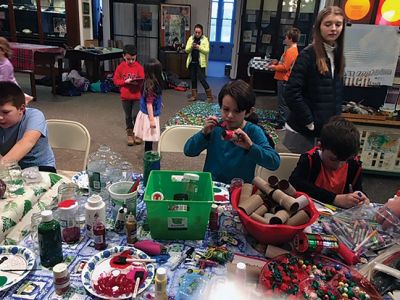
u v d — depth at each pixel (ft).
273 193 3.69
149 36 26.35
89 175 4.42
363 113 10.50
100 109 17.39
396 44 9.97
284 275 3.12
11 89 5.14
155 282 2.77
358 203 4.57
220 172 5.44
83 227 3.78
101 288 2.92
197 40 19.35
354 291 2.98
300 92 7.59
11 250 3.32
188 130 6.71
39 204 4.21
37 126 5.56
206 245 3.64
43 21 24.85
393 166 11.13
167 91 22.45
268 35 24.07
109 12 25.85
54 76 19.38
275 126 16.03
